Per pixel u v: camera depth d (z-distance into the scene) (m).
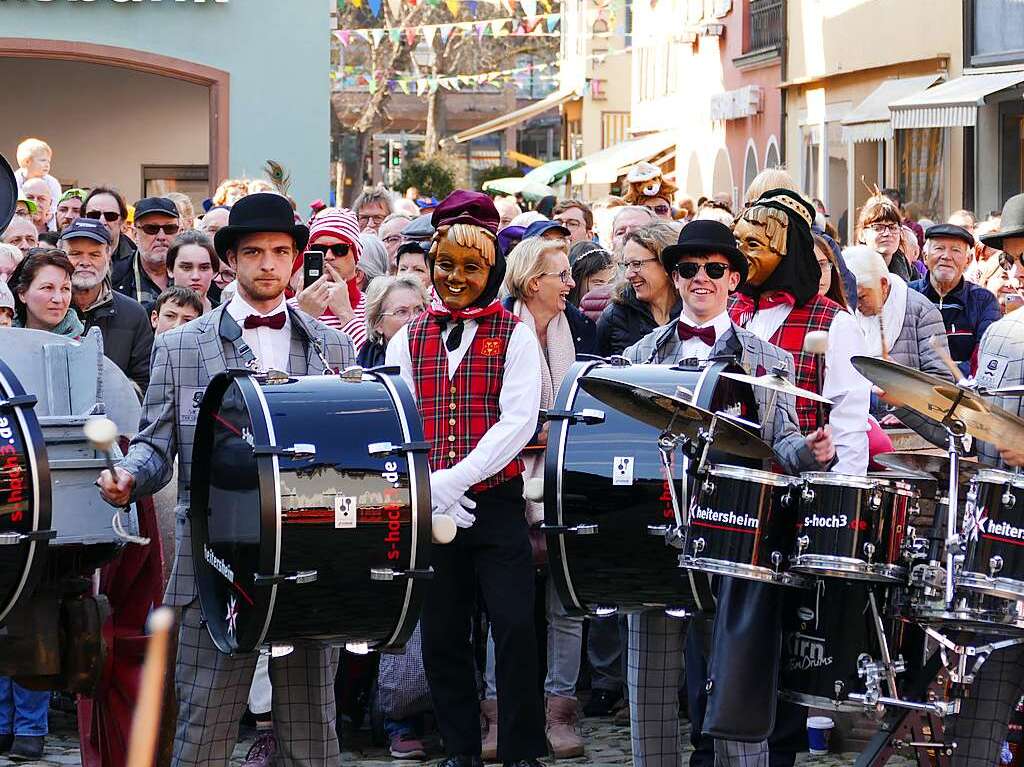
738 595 5.60
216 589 5.43
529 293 7.51
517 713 6.47
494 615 6.46
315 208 12.87
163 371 5.70
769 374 5.45
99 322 8.55
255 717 7.31
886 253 11.08
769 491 5.44
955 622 5.38
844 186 24.20
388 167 49.53
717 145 31.42
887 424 7.90
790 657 5.78
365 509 5.13
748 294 6.43
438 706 6.63
